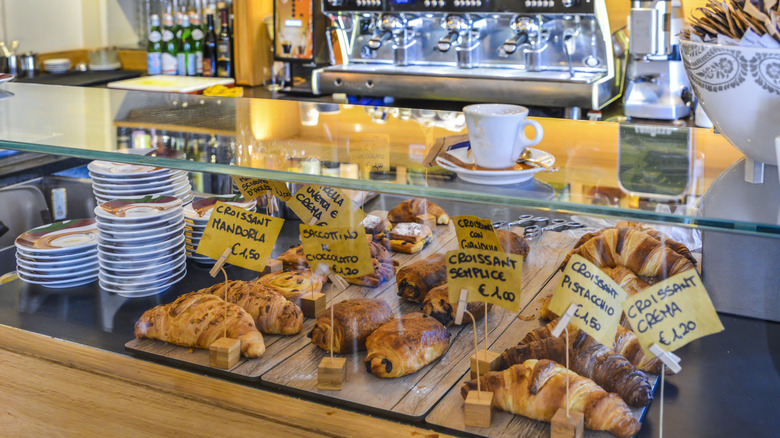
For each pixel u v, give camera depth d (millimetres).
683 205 855
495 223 1324
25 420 1059
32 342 1178
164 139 1172
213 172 1035
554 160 1047
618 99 3020
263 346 1113
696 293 867
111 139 1177
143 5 4004
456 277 1000
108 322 1229
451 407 980
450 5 2906
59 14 4062
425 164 1030
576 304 896
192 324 1137
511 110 993
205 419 1003
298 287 1232
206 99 1507
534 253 1273
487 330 1134
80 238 1420
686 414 931
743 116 897
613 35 2881
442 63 3166
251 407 1006
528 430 927
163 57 3771
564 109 2854
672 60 2648
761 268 1096
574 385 933
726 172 977
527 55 2934
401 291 1206
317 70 3135
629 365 970
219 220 1148
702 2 2625
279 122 1300
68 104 1455
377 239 1314
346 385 1034
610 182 946
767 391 958
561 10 2723
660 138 1170
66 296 1322
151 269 1297
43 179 1586
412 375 1050
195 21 3793
